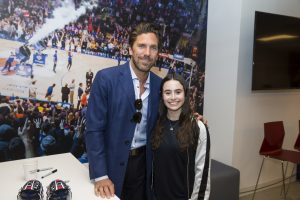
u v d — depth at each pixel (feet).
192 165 5.09
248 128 10.16
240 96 9.76
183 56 10.16
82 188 4.86
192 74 10.48
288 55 10.27
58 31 7.61
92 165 4.92
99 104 4.97
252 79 9.52
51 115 7.79
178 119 5.17
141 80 5.15
